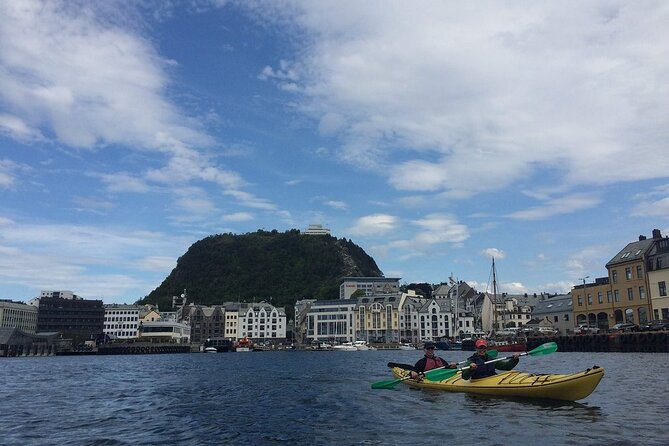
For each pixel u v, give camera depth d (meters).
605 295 96.88
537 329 118.44
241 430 16.80
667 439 13.44
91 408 22.92
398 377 28.39
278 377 39.50
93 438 15.97
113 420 19.38
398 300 188.62
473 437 14.17
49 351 143.25
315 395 25.98
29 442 15.51
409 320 183.38
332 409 20.69
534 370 37.06
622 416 16.52
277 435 15.80
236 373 46.16
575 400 19.02
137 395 28.20
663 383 25.69
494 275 136.00
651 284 86.25
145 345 157.38
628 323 89.31
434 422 16.45
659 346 64.31
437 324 179.38
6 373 52.91
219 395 27.30
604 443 13.09
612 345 72.38
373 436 14.99
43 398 27.36
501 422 15.94
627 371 33.59
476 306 189.50
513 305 170.38
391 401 21.52
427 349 26.92
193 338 196.50
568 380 18.89
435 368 26.00
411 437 14.58
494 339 120.56
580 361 47.59
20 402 25.59
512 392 20.67
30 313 181.38
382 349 167.75
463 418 16.83
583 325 101.88
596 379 18.17
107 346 153.38
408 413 18.38
